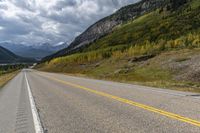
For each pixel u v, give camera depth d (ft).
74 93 54.24
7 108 38.09
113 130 22.09
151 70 125.08
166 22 577.84
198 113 27.76
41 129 23.57
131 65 163.32
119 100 40.29
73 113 31.14
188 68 101.09
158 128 22.09
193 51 139.13
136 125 23.53
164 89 55.98
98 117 28.02
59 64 453.17
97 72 191.01
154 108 31.71
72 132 22.08
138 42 514.68
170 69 111.65
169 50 174.81
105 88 62.75
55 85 81.25
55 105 38.40
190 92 48.83
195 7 595.47
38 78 140.26
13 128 24.63
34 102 42.83
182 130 21.15
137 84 74.38
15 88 78.59
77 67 300.61
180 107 31.73
